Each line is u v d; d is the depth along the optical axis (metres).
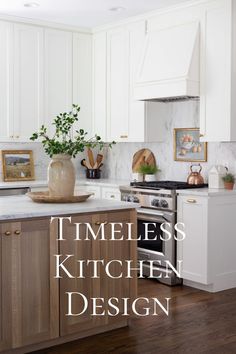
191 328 3.81
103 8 5.32
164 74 5.11
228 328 3.81
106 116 6.14
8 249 3.17
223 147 5.22
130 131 5.82
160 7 5.25
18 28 5.72
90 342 3.55
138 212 5.23
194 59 4.93
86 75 6.29
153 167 5.94
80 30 6.18
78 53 6.20
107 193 5.72
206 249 4.67
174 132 5.73
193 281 4.87
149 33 5.48
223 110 4.75
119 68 5.91
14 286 3.21
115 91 5.99
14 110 5.75
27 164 6.16
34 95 5.89
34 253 3.28
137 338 3.62
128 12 5.46
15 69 5.73
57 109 6.07
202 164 5.45
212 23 4.82
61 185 3.69
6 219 3.14
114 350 3.42
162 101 5.60
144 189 5.18
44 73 5.94
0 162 6.00
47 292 3.35
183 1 5.02
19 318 3.24
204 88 4.93
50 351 3.39
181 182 5.47
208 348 3.45
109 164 6.66
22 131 5.82
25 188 5.59
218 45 4.77
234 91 4.72
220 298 4.56
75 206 3.51
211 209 4.67
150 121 5.69
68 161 3.74
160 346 3.48
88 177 6.56
